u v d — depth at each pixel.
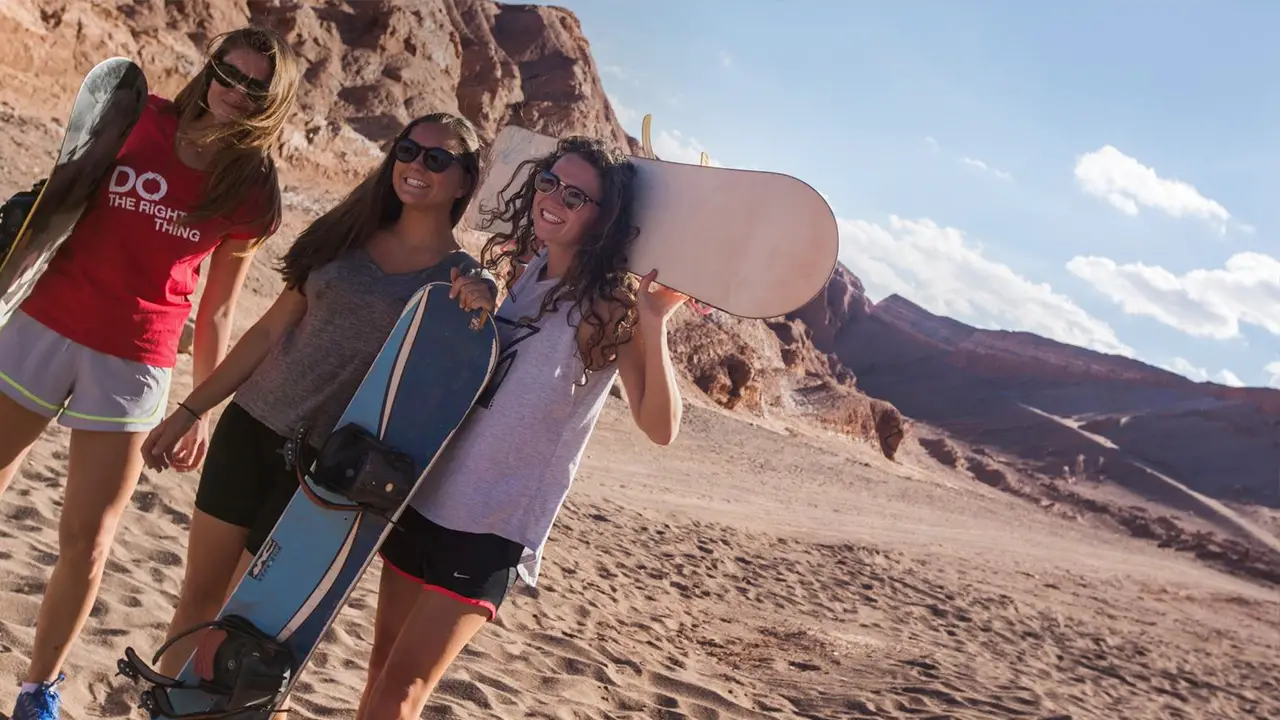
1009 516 49.72
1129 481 108.19
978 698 7.38
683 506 16.38
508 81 67.75
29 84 27.28
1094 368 140.25
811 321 141.25
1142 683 10.76
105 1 33.62
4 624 3.48
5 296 2.55
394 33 54.12
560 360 2.74
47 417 2.78
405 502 2.57
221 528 2.88
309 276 2.91
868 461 56.19
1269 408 128.25
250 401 2.88
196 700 2.51
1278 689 13.24
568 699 4.90
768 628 8.62
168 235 2.73
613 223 2.86
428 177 2.83
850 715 6.25
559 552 8.64
